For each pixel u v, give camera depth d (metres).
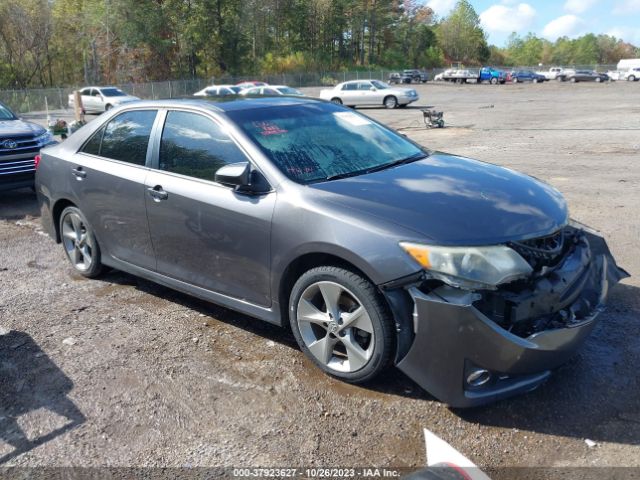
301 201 3.38
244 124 3.94
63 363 3.79
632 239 5.88
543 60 156.38
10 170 8.27
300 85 70.75
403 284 2.96
